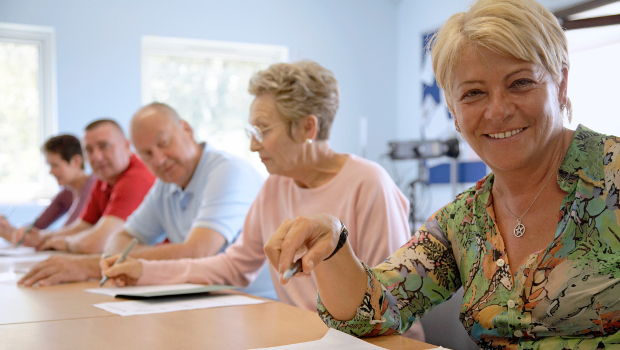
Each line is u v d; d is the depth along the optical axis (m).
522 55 0.80
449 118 5.26
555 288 0.81
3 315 1.10
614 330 0.78
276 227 1.61
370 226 1.40
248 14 5.44
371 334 0.88
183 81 5.38
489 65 0.82
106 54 4.94
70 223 3.61
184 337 0.88
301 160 1.51
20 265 2.12
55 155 3.62
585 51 3.47
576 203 0.81
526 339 0.84
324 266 0.84
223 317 1.04
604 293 0.78
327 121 1.52
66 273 1.59
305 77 1.47
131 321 1.01
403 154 4.45
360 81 5.91
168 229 2.26
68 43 4.82
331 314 0.88
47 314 1.10
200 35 5.27
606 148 0.82
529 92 0.81
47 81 4.87
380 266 0.97
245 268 1.65
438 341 1.22
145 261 1.50
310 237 0.79
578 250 0.81
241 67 5.59
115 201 2.76
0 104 4.79
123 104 5.00
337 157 1.55
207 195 2.01
